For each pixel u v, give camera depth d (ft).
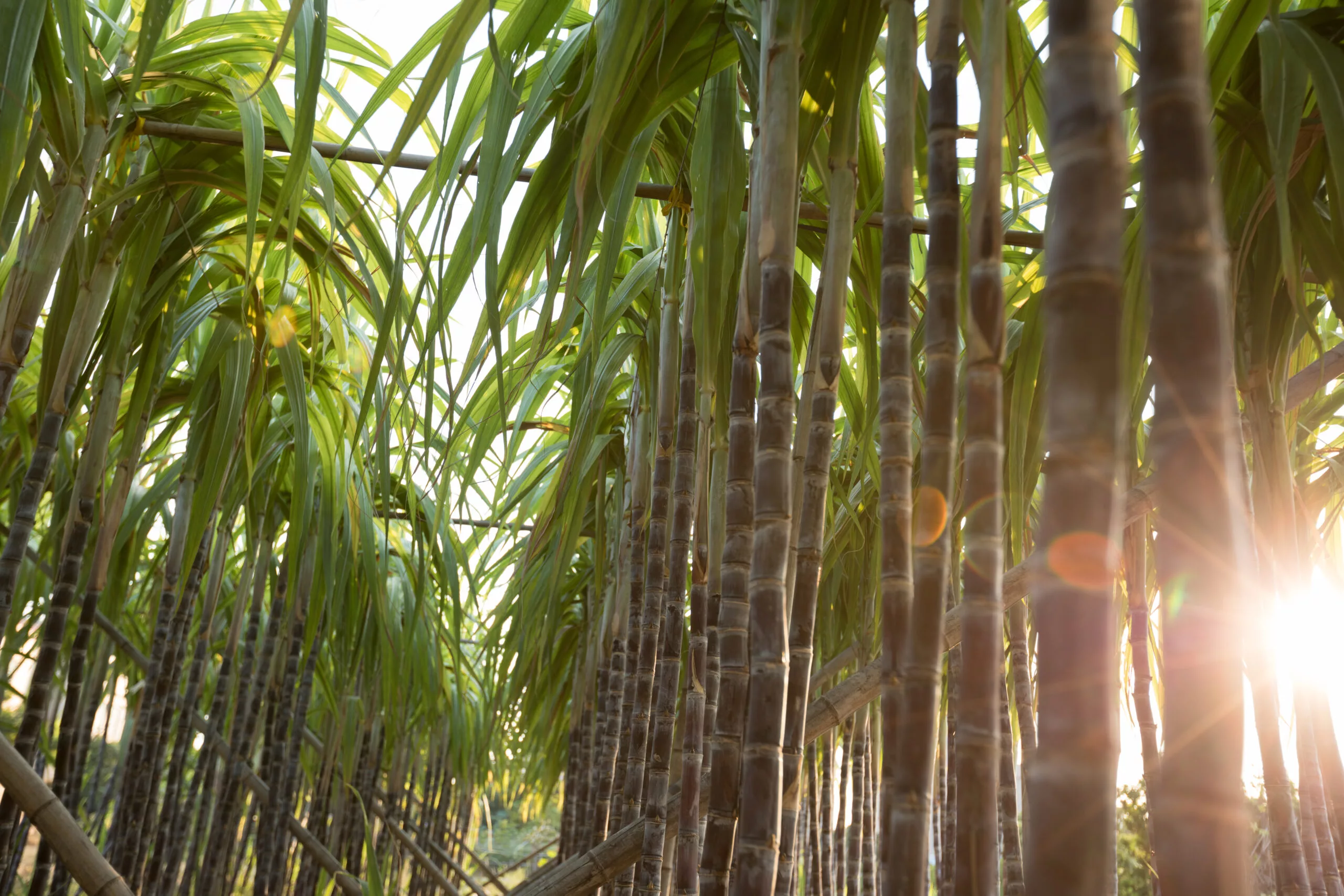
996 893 2.26
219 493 8.71
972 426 2.48
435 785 23.49
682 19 5.08
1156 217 1.89
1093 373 1.93
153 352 8.41
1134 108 6.25
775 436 3.37
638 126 5.20
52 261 6.26
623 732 10.74
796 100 3.50
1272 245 5.84
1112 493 1.91
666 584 6.54
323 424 11.46
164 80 7.52
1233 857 1.71
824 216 7.04
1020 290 7.43
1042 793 1.88
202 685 20.76
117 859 10.61
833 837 14.99
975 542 2.44
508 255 5.63
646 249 9.31
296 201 6.45
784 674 3.28
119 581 12.98
